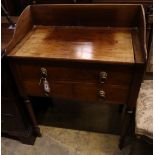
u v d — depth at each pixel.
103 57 0.99
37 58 1.02
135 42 1.10
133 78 0.99
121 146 1.39
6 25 1.33
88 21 1.28
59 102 1.83
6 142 1.53
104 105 1.76
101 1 1.59
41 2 1.68
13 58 1.06
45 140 1.52
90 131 1.55
